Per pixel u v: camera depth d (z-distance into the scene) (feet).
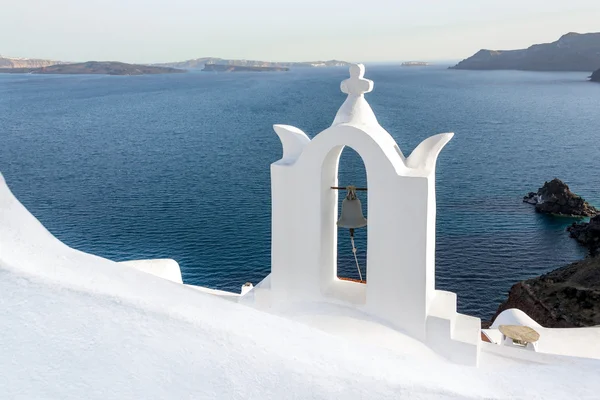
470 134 377.09
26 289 11.96
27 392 9.78
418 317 22.02
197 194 217.15
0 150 331.98
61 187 235.40
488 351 24.29
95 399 9.91
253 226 173.99
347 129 22.04
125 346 11.11
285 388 11.32
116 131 413.59
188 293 14.83
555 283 118.21
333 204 24.79
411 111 521.65
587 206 193.26
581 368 15.84
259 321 14.06
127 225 179.52
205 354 11.50
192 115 507.30
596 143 336.49
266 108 547.49
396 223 21.83
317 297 24.32
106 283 13.52
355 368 12.74
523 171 262.06
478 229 175.73
